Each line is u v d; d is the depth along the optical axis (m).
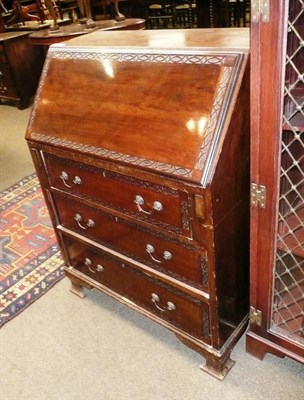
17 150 3.18
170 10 4.74
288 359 1.36
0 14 4.13
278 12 0.77
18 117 3.87
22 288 1.78
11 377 1.40
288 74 0.86
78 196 1.33
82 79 1.22
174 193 1.01
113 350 1.46
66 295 1.73
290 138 0.96
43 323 1.60
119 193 1.17
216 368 1.31
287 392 1.25
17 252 2.02
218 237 1.04
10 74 3.87
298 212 1.08
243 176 1.06
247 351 1.39
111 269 1.46
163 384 1.32
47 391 1.34
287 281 1.18
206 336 1.27
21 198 2.51
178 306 1.28
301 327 1.21
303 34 0.84
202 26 4.07
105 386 1.34
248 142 1.02
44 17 4.30
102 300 1.69
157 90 1.03
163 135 1.00
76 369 1.41
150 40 1.20
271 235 1.07
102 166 1.13
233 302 1.27
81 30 2.84
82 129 1.17
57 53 1.31
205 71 0.96
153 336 1.50
